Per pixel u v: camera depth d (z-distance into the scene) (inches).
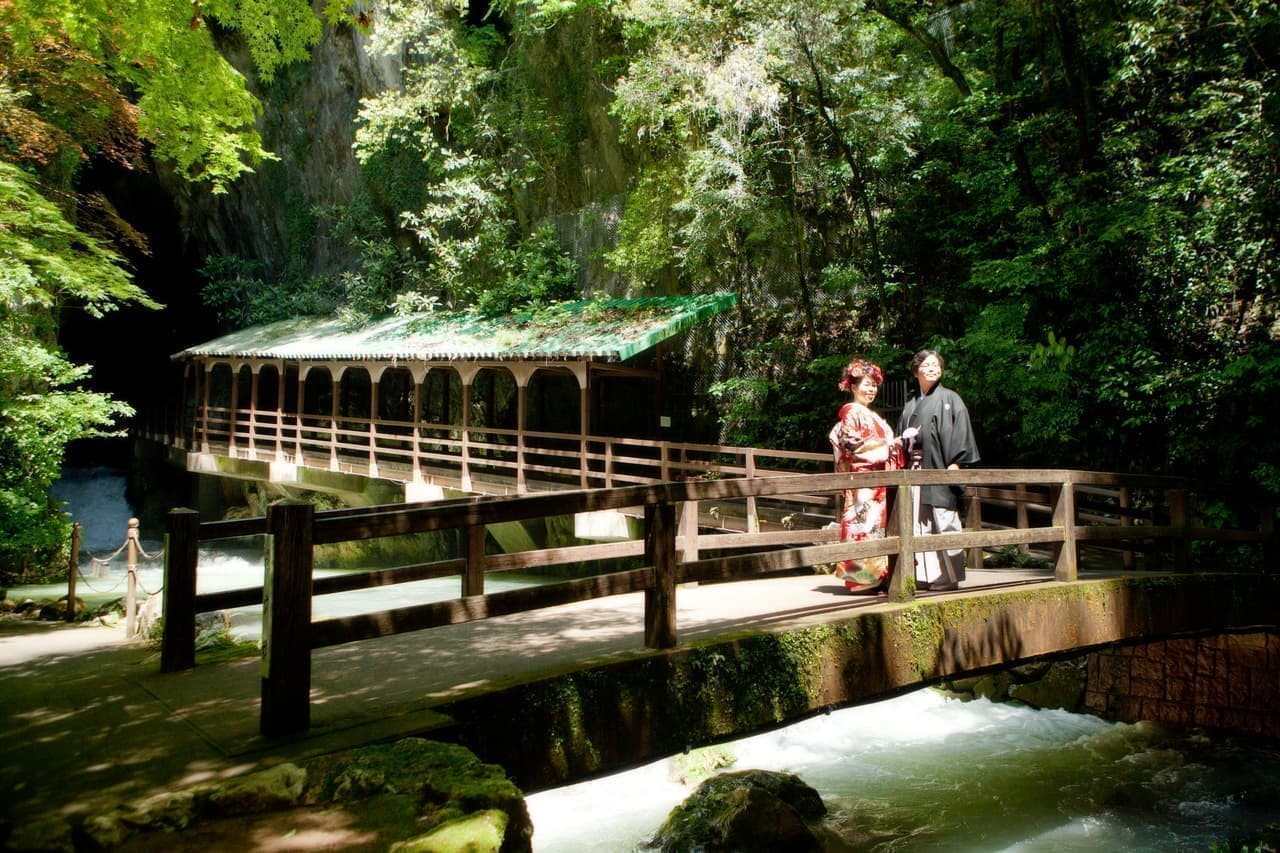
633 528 518.9
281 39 405.7
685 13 565.6
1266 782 278.1
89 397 521.7
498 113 807.1
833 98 550.0
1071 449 450.3
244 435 874.8
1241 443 357.1
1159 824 253.0
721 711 170.1
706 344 661.9
